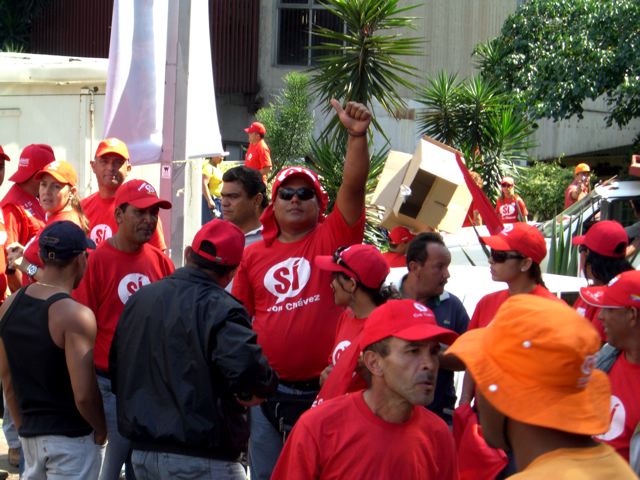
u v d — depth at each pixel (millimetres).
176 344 4117
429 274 5090
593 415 2223
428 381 3170
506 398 2242
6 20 22812
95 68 10453
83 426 4562
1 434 7531
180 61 7566
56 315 4398
